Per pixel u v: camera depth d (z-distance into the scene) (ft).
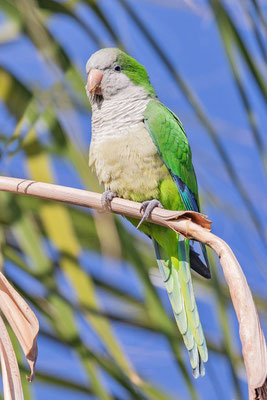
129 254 24.09
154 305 22.80
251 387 11.94
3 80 24.54
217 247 14.76
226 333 21.71
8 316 15.62
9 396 14.76
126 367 20.92
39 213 24.16
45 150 24.41
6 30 25.18
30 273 23.02
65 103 24.91
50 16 25.46
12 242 26.22
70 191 19.13
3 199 23.91
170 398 22.93
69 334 21.57
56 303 22.06
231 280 13.61
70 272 22.17
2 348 15.19
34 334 15.39
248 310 12.94
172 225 17.29
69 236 22.75
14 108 24.44
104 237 24.90
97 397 20.86
